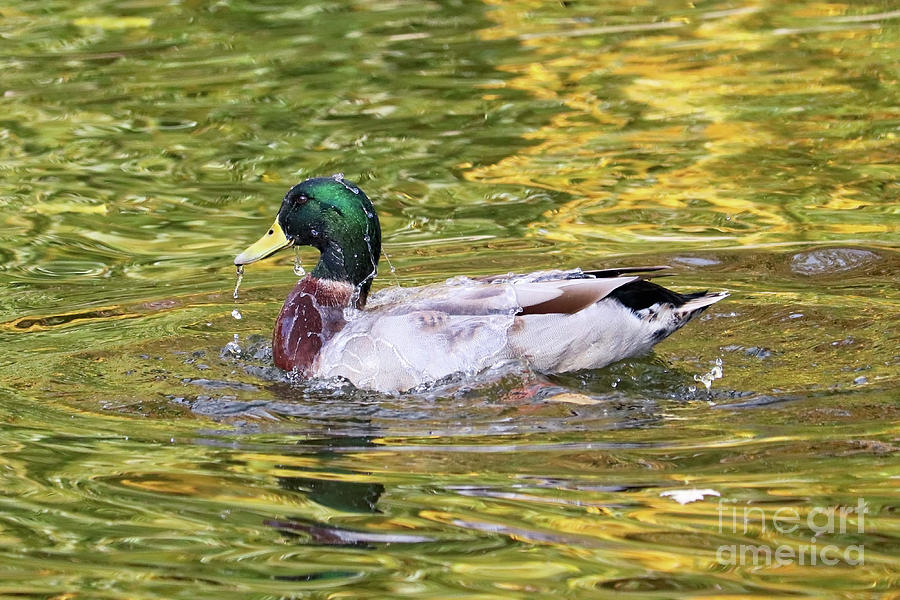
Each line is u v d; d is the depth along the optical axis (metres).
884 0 24.69
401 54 21.94
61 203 16.31
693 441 9.26
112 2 24.70
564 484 8.60
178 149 18.05
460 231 15.18
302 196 11.80
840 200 15.80
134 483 8.83
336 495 8.59
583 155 17.77
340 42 22.52
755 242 14.46
